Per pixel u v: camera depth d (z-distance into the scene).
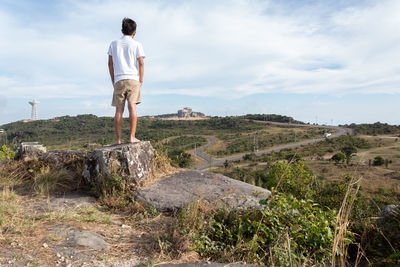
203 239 2.62
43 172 4.46
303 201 2.98
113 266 1.96
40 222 2.64
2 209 2.78
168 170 4.93
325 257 2.61
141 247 2.37
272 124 164.25
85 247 2.18
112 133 110.94
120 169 3.88
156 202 3.50
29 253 1.93
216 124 173.25
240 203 3.49
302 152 78.12
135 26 4.41
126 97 4.41
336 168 42.41
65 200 3.65
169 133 141.75
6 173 4.68
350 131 130.88
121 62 4.25
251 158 74.31
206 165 64.75
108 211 3.41
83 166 4.52
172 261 2.13
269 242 2.70
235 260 2.38
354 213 4.83
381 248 2.96
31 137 96.69
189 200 3.49
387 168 39.31
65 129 124.62
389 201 6.42
